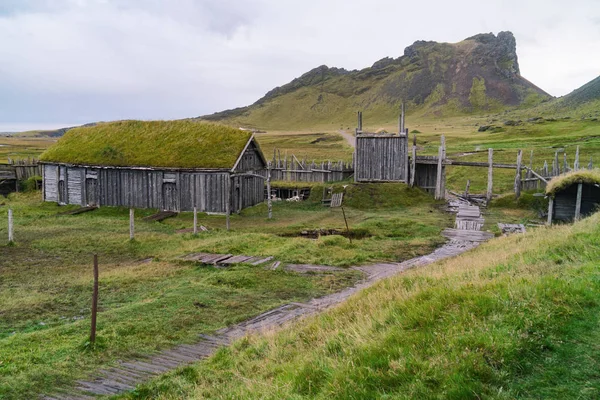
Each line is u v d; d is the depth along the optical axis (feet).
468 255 61.57
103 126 136.98
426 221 100.42
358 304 35.42
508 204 118.93
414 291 31.81
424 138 328.08
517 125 375.25
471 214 105.50
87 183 125.49
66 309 46.80
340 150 310.04
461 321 23.44
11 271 61.82
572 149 203.72
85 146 129.70
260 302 48.01
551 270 33.37
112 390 28.22
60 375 30.32
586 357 19.24
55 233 87.66
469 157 205.67
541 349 20.31
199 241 80.89
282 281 56.03
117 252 74.08
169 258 68.23
